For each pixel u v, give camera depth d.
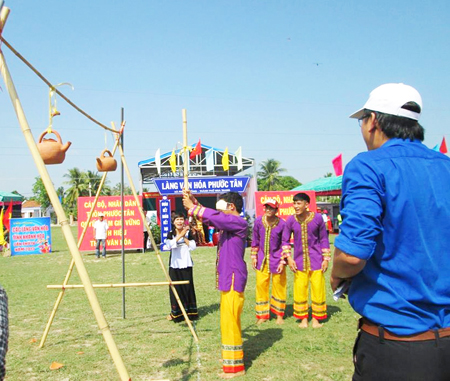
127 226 18.38
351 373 4.52
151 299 8.33
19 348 5.48
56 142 3.26
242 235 4.58
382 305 1.92
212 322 6.59
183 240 6.65
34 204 70.19
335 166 19.84
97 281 10.86
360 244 1.84
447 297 1.90
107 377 4.53
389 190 1.91
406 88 2.14
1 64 2.44
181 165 22.41
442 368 1.83
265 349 5.34
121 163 6.56
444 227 1.93
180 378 4.48
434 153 2.08
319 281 6.36
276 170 69.56
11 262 16.08
